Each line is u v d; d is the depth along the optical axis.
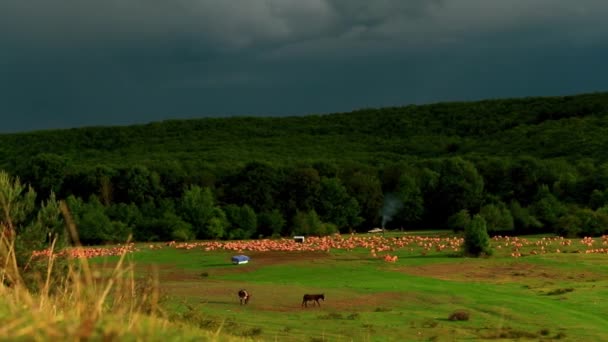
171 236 156.75
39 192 171.75
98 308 10.37
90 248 130.12
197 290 75.94
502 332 52.75
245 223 163.38
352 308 65.38
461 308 65.06
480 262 102.69
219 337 13.50
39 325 8.80
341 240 136.75
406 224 182.12
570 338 51.16
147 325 11.03
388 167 199.00
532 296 72.00
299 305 66.69
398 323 57.00
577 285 80.12
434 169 194.62
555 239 134.12
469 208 178.00
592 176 174.38
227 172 192.62
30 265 26.84
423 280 86.19
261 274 94.00
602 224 141.25
